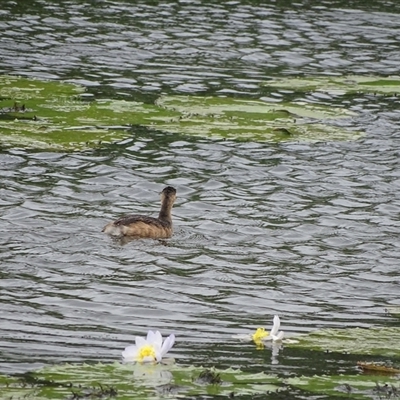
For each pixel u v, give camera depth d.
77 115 26.81
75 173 22.48
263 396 12.16
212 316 15.70
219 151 24.55
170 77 31.53
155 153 24.17
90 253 18.08
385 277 17.80
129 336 14.68
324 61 34.59
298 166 23.84
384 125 27.52
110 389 12.02
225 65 33.38
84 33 36.22
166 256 18.22
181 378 12.59
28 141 24.36
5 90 28.83
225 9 40.81
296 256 18.59
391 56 35.72
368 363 13.58
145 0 41.72
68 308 15.72
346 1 43.12
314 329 15.28
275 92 30.41
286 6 41.88
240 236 19.48
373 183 22.95
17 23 36.91
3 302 15.78
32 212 19.94
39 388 12.02
